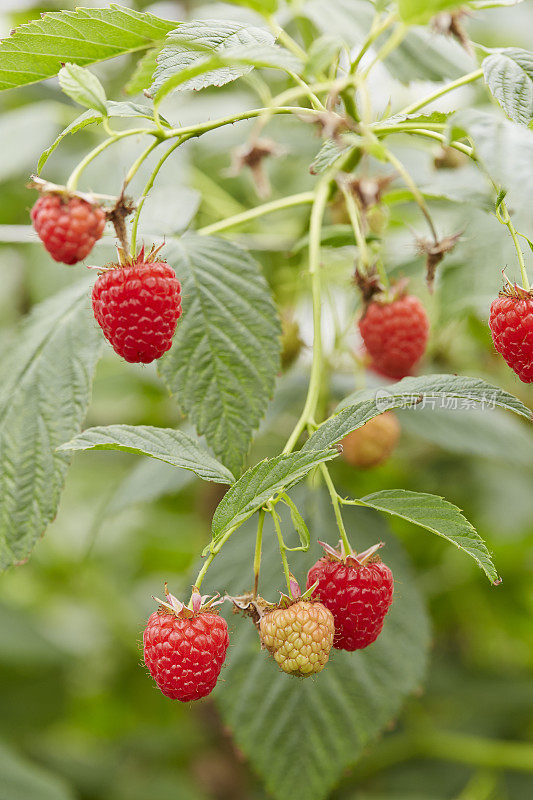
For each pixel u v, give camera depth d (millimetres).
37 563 1074
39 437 664
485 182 706
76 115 810
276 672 688
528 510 870
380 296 671
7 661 932
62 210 608
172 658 594
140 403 919
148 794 907
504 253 700
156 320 611
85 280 697
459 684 921
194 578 692
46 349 675
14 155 789
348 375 770
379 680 690
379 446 719
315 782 680
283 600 600
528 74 611
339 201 694
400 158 787
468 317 763
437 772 883
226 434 643
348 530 707
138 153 762
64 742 1042
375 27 638
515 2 637
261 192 718
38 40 620
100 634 1061
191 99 853
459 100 821
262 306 653
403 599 703
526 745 883
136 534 1079
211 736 896
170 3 829
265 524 704
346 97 645
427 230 741
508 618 933
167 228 679
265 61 583
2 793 796
